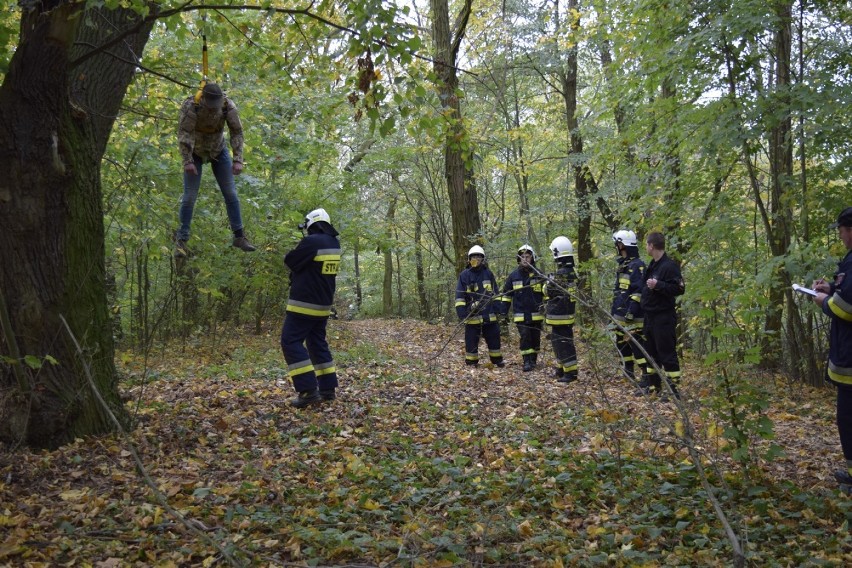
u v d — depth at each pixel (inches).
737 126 358.3
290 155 512.7
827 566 142.6
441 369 431.5
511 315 444.5
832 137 354.3
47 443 199.6
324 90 504.1
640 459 223.6
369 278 1510.8
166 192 429.4
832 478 210.5
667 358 336.2
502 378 400.8
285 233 558.6
